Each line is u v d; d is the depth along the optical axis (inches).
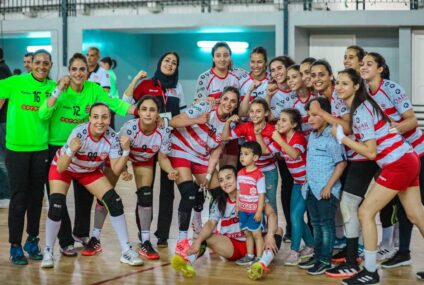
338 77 161.3
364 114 157.9
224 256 184.9
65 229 192.4
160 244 205.0
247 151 180.4
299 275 172.2
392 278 167.9
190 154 196.2
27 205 186.4
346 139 159.3
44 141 185.9
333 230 174.2
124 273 174.1
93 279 168.2
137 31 531.2
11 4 551.5
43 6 540.1
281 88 200.1
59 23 524.7
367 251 161.9
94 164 180.7
